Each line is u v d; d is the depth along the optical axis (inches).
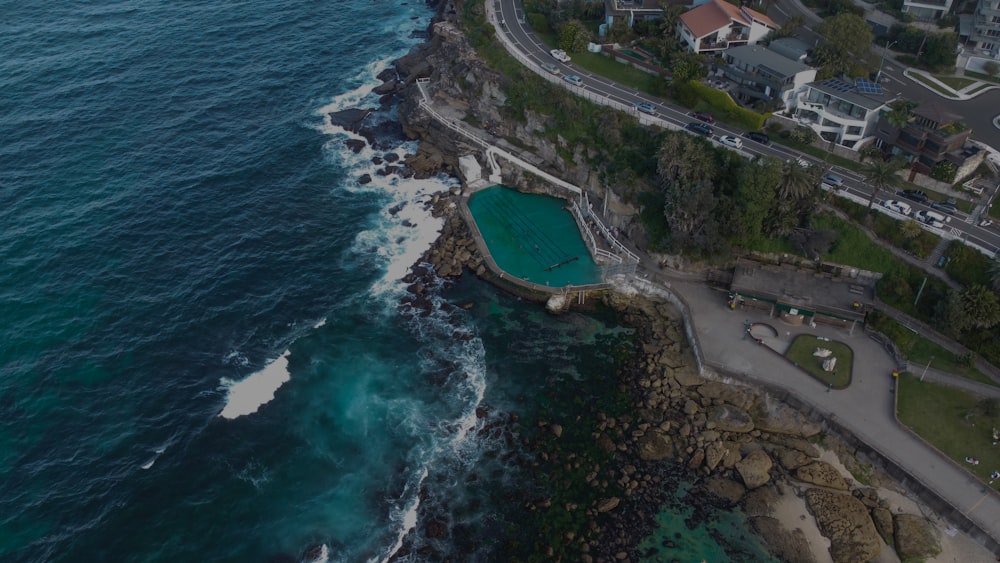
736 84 4845.0
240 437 3356.3
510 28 5979.3
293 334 3917.3
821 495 3097.9
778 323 3816.4
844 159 4323.3
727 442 3336.6
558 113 4877.0
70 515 2974.9
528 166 4926.2
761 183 3846.0
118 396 3474.4
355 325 4010.8
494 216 4736.7
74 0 7106.3
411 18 7460.6
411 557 2925.7
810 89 4542.3
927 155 4028.1
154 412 3420.3
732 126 4596.5
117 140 5182.1
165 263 4249.5
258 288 4178.2
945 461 3095.5
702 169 4028.1
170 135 5310.0
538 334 3966.5
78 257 4200.3
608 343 3890.3
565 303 4119.1
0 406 3366.1
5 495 3024.1
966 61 5029.5
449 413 3528.5
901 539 2923.2
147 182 4835.1
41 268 4101.9
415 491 3171.8
